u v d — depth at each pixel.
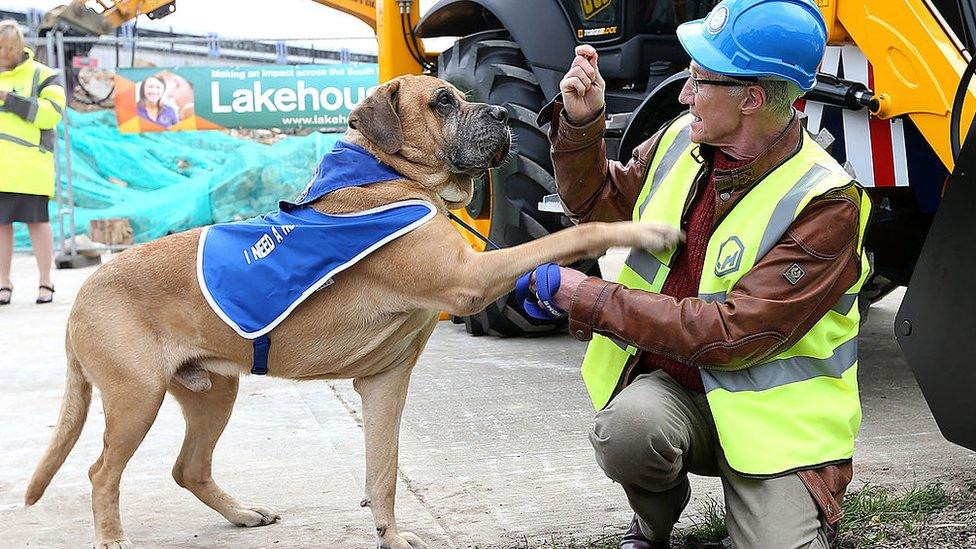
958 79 3.19
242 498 3.29
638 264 2.59
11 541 2.94
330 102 10.93
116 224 11.07
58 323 6.64
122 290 2.74
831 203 2.22
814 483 2.24
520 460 3.59
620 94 4.89
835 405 2.31
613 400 2.41
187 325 2.74
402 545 2.76
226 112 10.91
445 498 3.21
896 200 4.18
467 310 2.63
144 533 3.00
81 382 2.84
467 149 2.77
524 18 5.11
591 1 4.93
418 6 6.43
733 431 2.26
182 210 11.21
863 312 5.21
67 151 9.92
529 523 2.97
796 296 2.20
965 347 2.64
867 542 2.71
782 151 2.34
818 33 2.28
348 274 2.69
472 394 4.54
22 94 7.17
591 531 2.89
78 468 3.64
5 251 7.39
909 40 3.32
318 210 2.73
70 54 11.30
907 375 4.65
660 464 2.31
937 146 3.29
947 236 2.66
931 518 2.87
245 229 2.75
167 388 2.81
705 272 2.37
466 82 5.52
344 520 3.07
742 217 2.33
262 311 2.66
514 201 5.26
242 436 4.02
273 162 11.30
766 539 2.20
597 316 2.31
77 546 2.90
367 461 2.81
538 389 4.61
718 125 2.33
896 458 3.46
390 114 2.75
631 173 2.79
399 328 2.75
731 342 2.21
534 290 2.42
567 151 2.69
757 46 2.23
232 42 11.45
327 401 4.56
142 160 11.11
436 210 2.69
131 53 11.24
